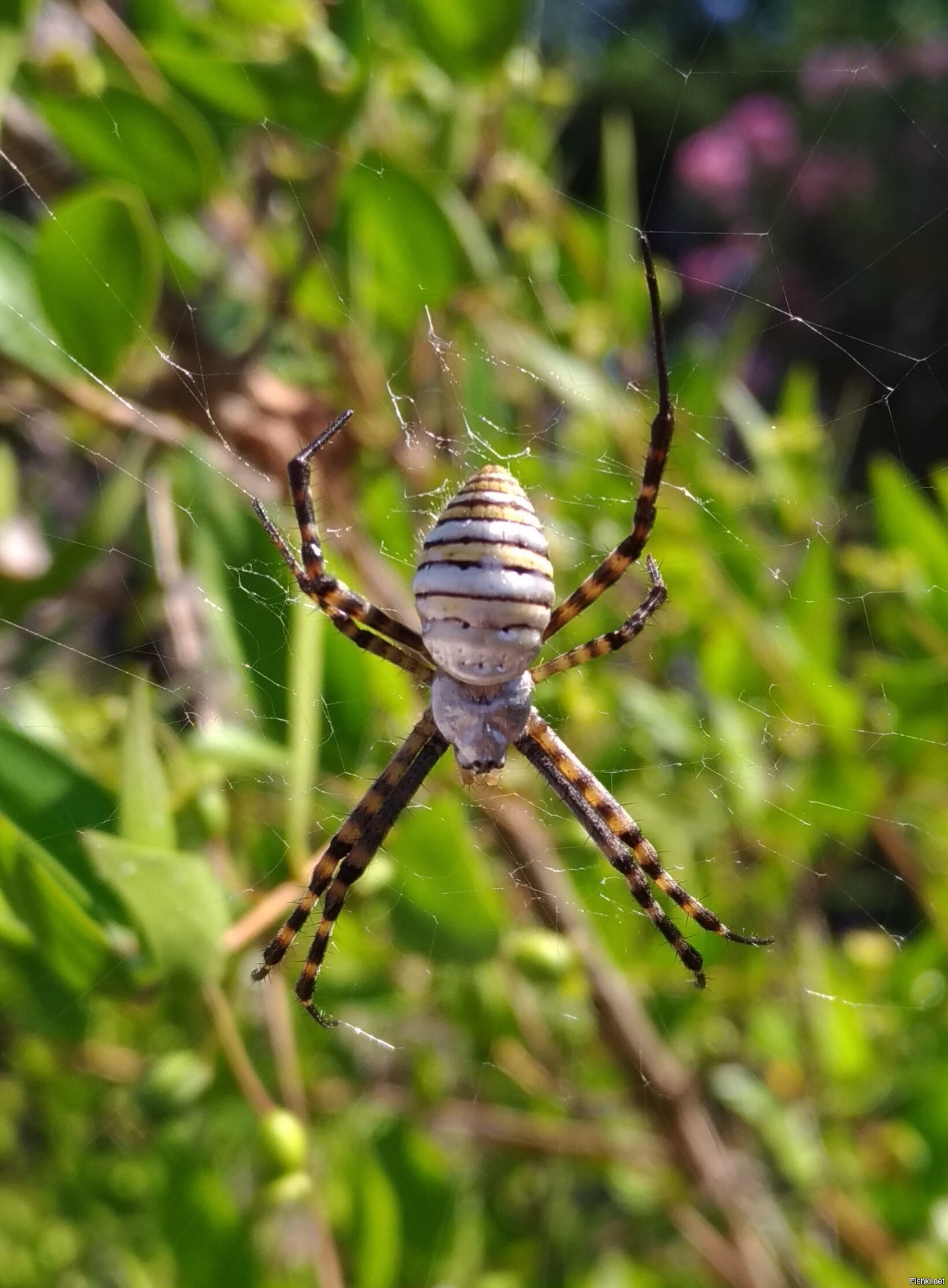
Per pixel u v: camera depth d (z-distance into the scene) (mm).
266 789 96
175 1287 96
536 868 101
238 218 106
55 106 93
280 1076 89
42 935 76
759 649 109
